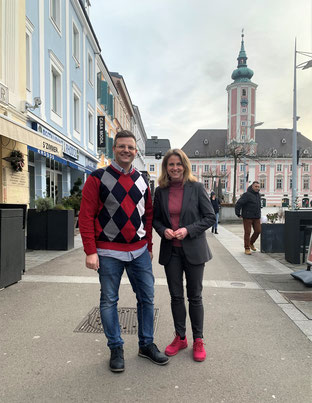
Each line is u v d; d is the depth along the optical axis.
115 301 2.61
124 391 2.26
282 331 3.25
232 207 20.20
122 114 32.31
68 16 13.70
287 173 81.19
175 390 2.28
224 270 6.00
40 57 10.45
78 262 6.52
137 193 2.62
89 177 2.57
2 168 7.83
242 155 27.02
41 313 3.68
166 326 3.37
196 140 87.62
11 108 8.07
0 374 2.46
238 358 2.72
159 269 6.08
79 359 2.69
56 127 12.11
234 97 78.19
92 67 18.77
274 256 7.55
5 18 7.96
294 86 16.16
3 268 4.58
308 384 2.35
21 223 5.02
